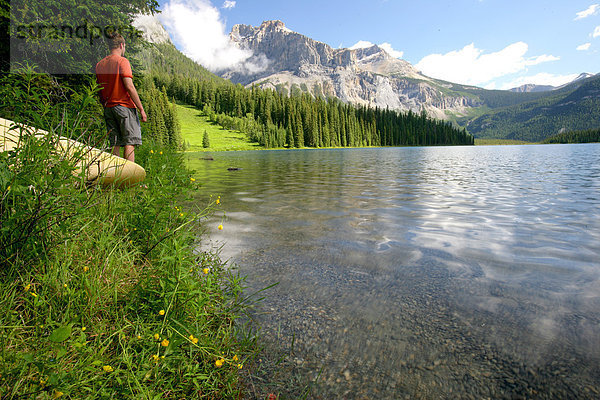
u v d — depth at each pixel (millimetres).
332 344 1436
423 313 1670
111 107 4051
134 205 2496
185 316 1477
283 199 5465
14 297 1382
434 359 1318
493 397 1119
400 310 1705
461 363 1289
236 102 131500
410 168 13570
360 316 1652
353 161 20266
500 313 1651
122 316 1449
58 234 1731
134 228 2270
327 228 3496
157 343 1252
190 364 1235
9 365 1041
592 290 1898
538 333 1464
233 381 1224
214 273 1979
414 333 1495
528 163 15891
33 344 1163
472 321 1582
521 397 1112
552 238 3072
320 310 1720
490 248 2777
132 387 1103
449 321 1589
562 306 1709
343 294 1903
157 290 1587
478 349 1368
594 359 1281
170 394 1165
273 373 1275
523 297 1826
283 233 3283
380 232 3340
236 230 3383
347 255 2604
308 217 4055
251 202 5145
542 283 2018
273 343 1454
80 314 1352
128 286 1679
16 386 959
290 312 1705
